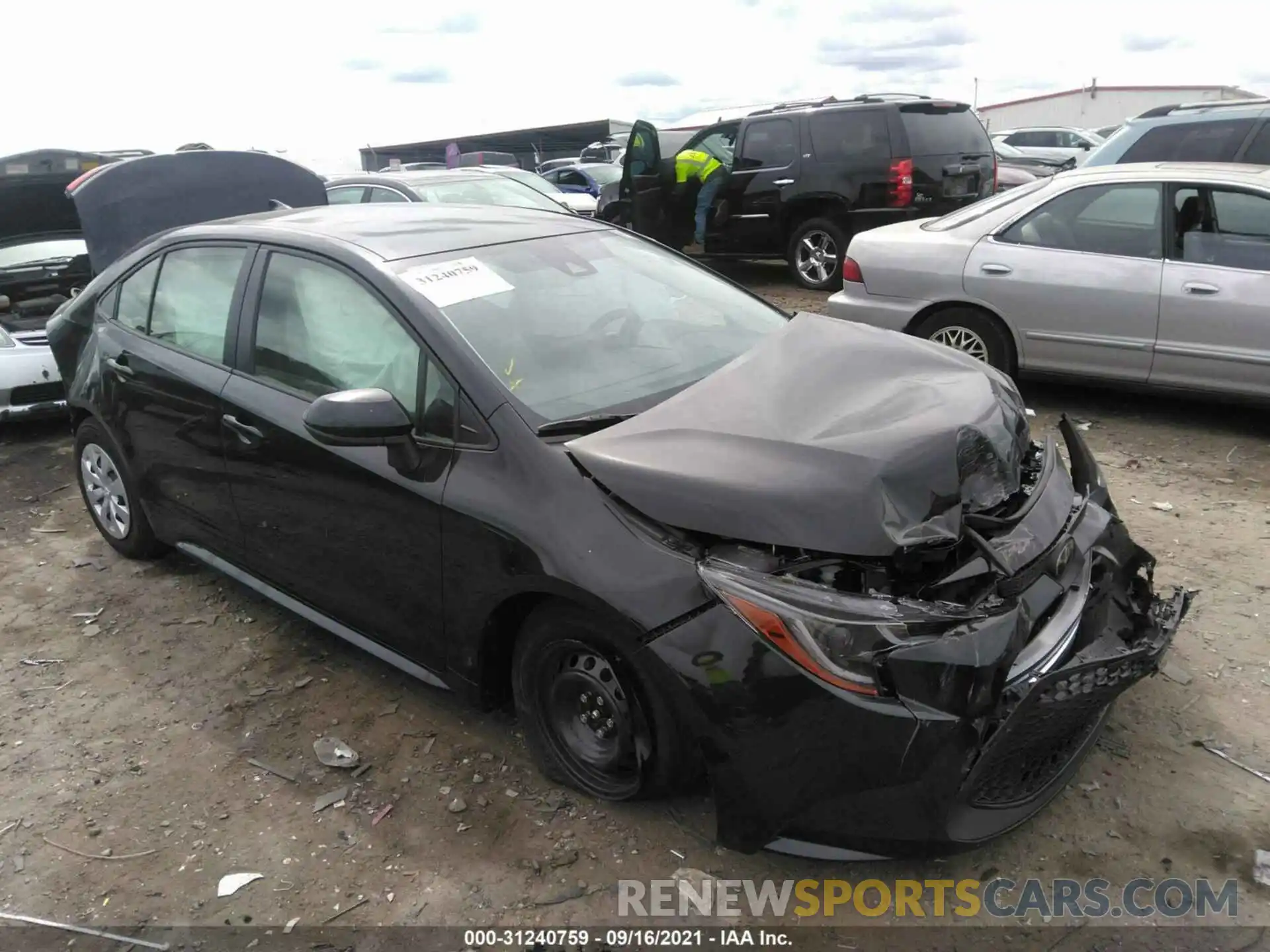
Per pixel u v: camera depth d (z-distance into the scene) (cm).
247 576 385
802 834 235
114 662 381
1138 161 803
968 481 249
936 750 220
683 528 239
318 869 268
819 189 1018
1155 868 253
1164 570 404
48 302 768
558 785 293
